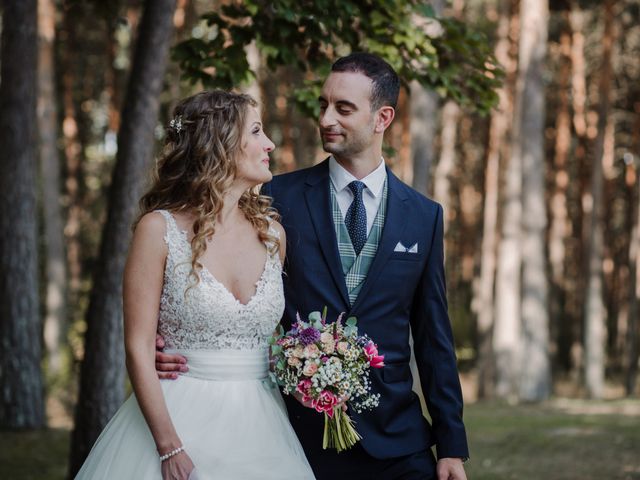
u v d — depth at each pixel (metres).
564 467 7.78
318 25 5.24
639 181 21.59
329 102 3.09
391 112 3.13
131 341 2.74
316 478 3.07
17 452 8.11
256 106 2.97
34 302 9.68
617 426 10.84
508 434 10.10
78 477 2.93
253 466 2.82
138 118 6.07
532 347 16.98
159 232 2.81
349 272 3.10
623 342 27.22
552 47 22.09
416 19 6.09
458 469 3.09
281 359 2.92
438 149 22.69
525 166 16.70
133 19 14.71
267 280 2.94
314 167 3.25
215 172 2.85
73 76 19.83
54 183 16.20
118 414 2.96
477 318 23.05
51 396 14.95
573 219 26.42
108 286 6.15
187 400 2.83
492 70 5.80
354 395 3.05
